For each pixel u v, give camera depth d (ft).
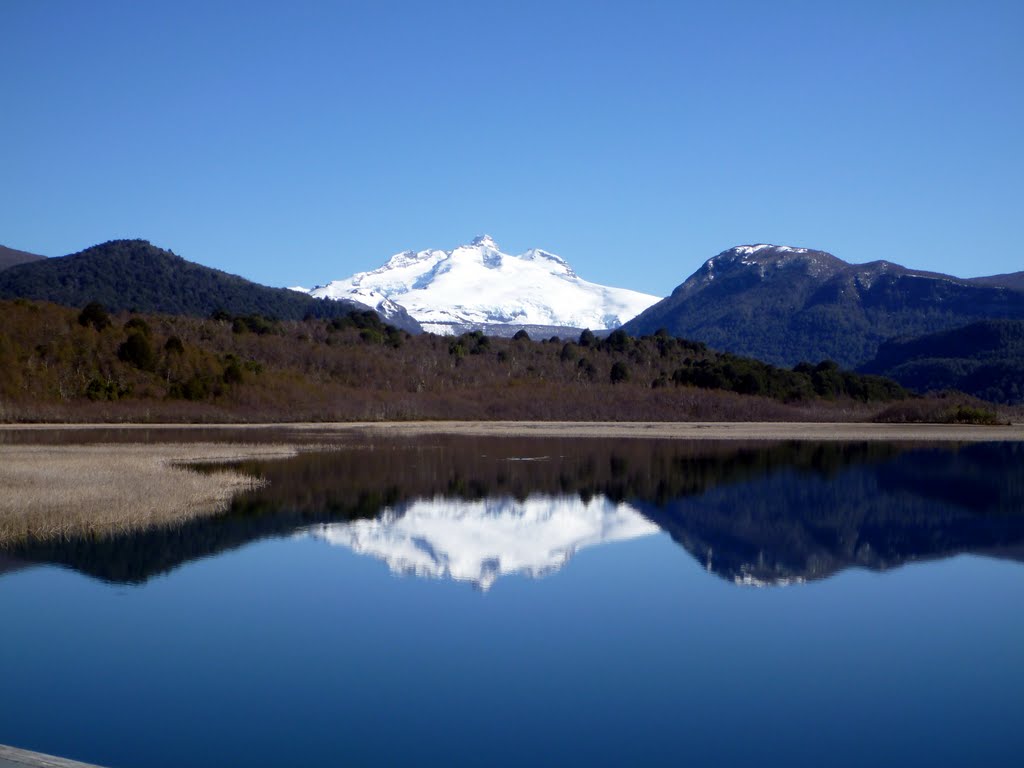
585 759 51.08
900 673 64.75
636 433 287.89
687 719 56.59
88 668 63.46
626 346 502.38
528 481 161.79
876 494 152.15
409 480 158.51
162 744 52.16
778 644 70.69
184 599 79.46
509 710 57.41
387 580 87.66
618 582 89.20
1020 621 77.61
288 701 58.34
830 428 334.85
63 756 50.34
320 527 111.75
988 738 54.29
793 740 53.83
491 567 94.38
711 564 97.96
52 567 87.25
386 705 58.08
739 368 452.76
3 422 257.55
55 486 118.52
